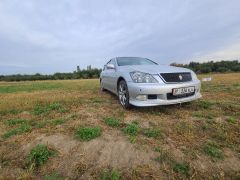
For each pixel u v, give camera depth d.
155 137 2.94
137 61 5.83
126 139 2.87
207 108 4.46
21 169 2.38
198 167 2.30
